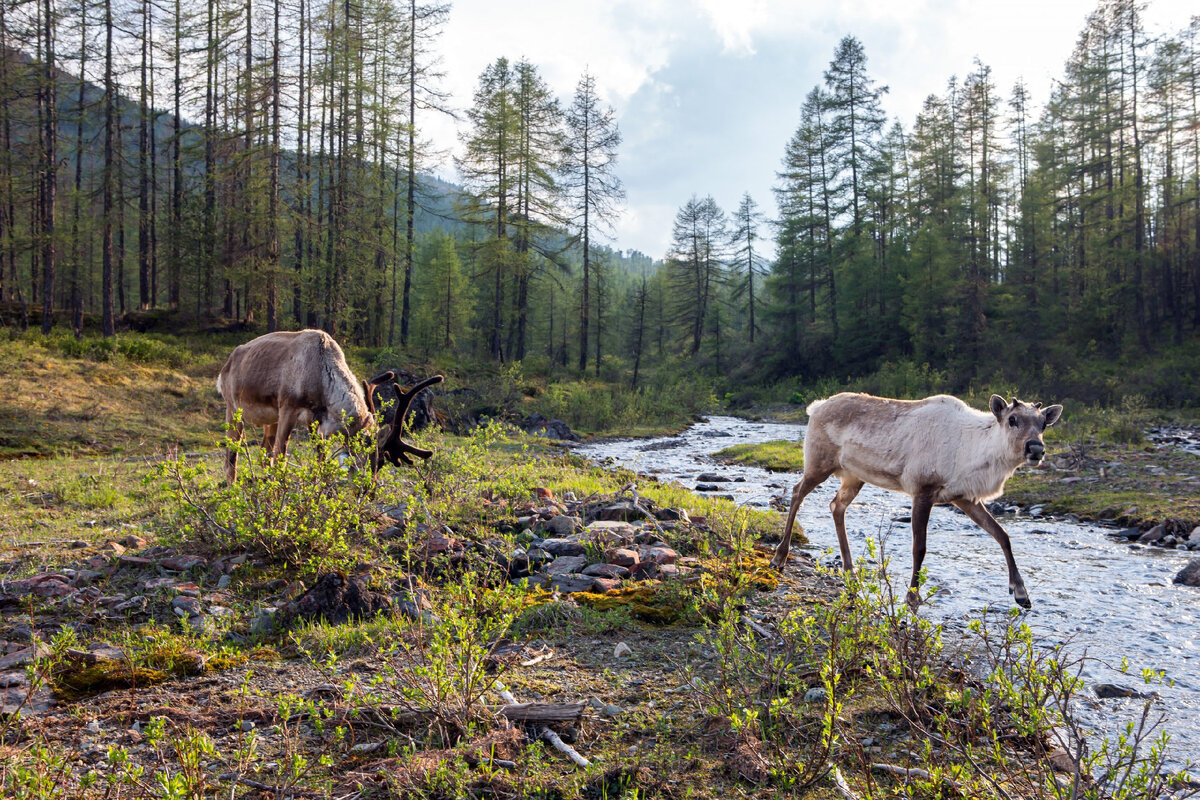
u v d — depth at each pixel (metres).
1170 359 37.00
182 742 3.06
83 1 29.75
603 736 3.73
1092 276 44.94
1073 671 4.92
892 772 3.37
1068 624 5.95
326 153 34.84
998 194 52.94
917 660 4.05
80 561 6.35
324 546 6.11
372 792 3.14
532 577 6.30
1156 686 4.70
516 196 41.28
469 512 7.72
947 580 7.35
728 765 3.44
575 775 3.30
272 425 8.48
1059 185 47.06
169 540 6.59
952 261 43.53
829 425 7.13
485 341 51.38
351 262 33.03
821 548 8.73
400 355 30.80
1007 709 3.87
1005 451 5.96
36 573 6.01
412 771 3.17
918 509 6.49
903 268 47.97
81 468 11.70
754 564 7.18
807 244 54.59
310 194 32.56
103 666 4.25
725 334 66.38
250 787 3.14
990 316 44.16
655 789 3.23
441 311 51.12
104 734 3.56
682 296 70.75
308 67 34.06
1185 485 12.09
